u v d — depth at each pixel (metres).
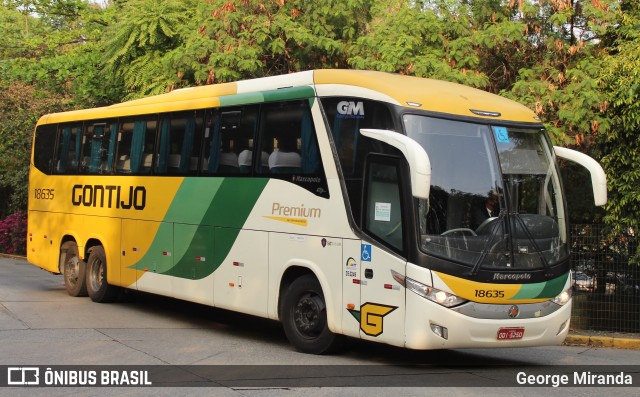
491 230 9.30
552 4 15.14
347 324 9.71
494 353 11.54
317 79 10.49
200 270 12.34
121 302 15.55
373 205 9.49
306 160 10.45
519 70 15.18
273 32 16.48
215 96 12.51
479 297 9.02
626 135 13.62
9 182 30.66
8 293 16.72
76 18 27.94
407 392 8.10
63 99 28.45
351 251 9.69
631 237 13.48
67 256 16.34
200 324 13.21
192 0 21.27
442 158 9.34
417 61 15.10
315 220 10.23
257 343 11.33
